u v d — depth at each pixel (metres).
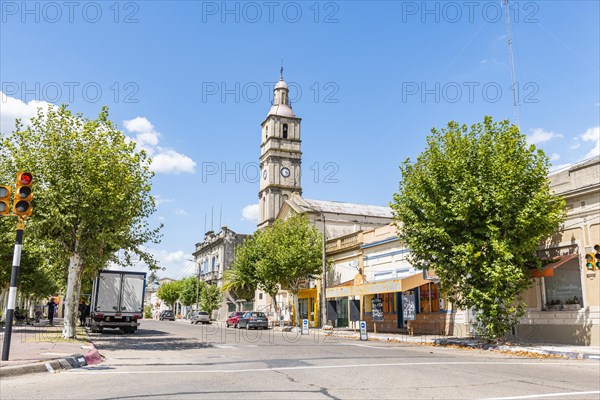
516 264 19.52
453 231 20.14
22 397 8.00
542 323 21.06
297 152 66.75
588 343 18.98
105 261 22.98
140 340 22.88
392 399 8.02
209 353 16.28
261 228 65.12
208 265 76.56
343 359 14.12
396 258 31.17
